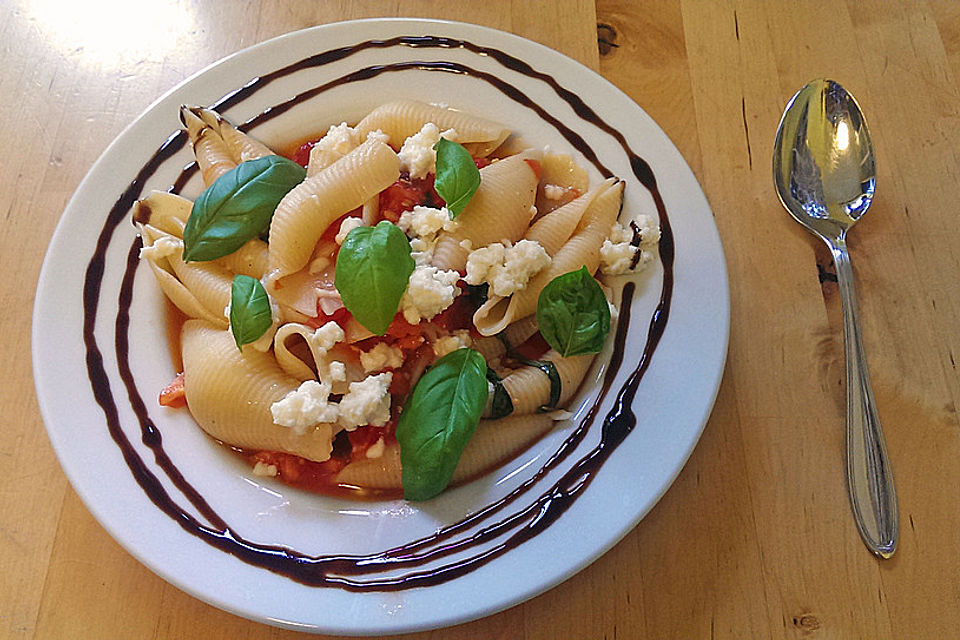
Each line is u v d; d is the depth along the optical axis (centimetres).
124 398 26
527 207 29
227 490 25
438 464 23
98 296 28
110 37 35
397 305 25
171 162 30
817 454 26
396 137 30
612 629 24
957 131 32
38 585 24
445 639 24
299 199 27
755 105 33
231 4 35
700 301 27
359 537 24
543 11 35
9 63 34
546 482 24
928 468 26
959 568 25
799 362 28
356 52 32
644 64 34
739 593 24
